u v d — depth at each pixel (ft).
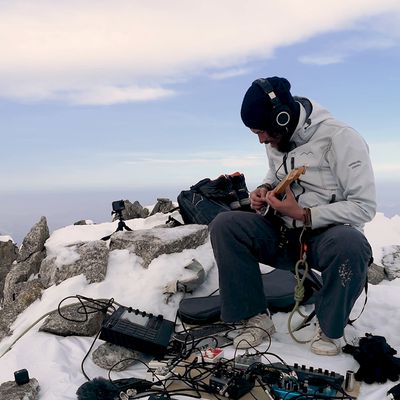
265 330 7.64
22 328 8.79
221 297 7.65
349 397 5.91
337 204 6.84
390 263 13.44
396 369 6.48
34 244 12.53
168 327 7.97
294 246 7.54
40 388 6.59
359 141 6.91
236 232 7.39
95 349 7.72
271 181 8.06
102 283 9.80
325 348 7.15
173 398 6.13
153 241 10.77
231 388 6.07
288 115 6.87
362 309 8.50
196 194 13.43
